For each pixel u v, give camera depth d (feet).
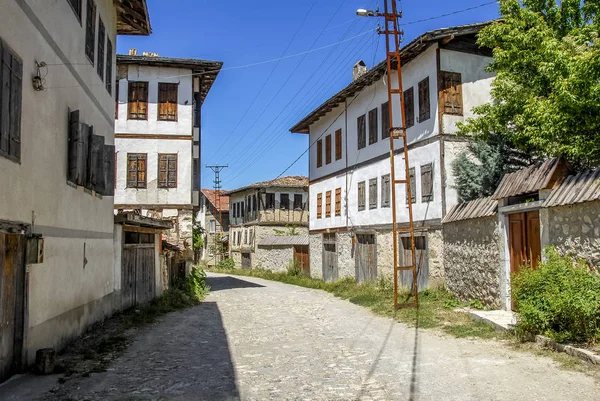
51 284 27.66
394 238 46.98
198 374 24.95
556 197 29.89
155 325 41.60
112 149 39.40
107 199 41.01
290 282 96.68
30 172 24.50
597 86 31.30
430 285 53.83
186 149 72.18
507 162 49.01
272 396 20.93
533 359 25.03
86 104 35.55
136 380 23.75
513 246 37.24
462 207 46.44
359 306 53.83
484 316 35.68
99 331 36.50
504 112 43.29
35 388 21.99
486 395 19.86
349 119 77.92
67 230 30.55
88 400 20.51
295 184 143.13
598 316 24.99
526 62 40.60
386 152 65.10
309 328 39.96
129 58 70.38
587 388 19.98
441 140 52.13
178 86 72.79
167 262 64.75
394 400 19.77
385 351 29.66
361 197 73.20
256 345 32.94
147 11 48.78
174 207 71.26
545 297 26.71
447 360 26.30
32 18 24.76
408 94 59.36
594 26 35.63
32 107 24.82
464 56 54.13
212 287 86.94
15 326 23.94
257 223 140.05
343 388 21.80
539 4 42.16
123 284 46.85
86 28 35.50
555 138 35.29
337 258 83.05
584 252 27.84
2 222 21.22
